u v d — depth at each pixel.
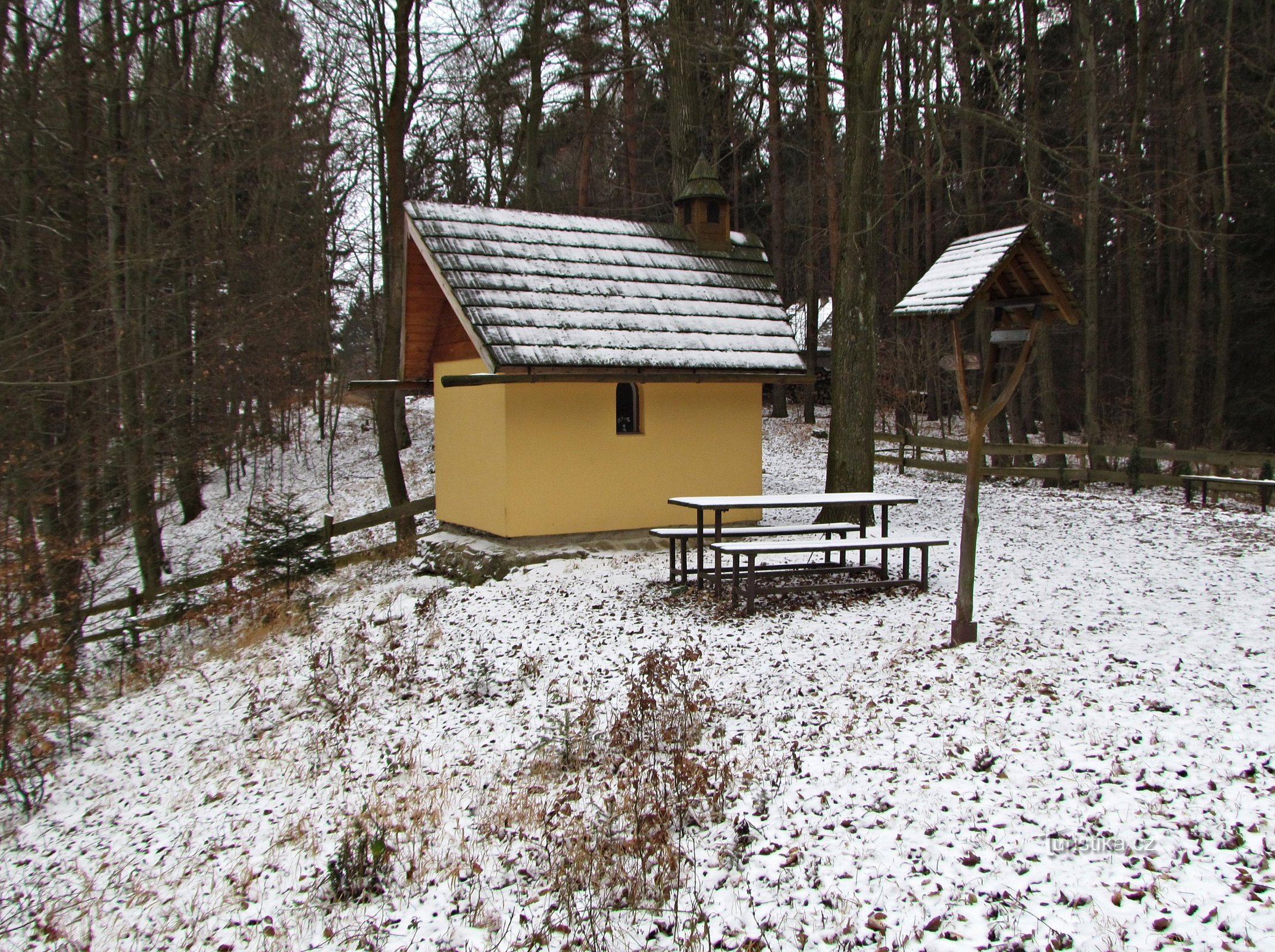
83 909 6.25
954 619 9.17
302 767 7.93
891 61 18.19
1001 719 6.47
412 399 38.84
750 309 14.48
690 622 9.87
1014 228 7.79
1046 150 13.76
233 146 18.97
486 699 8.52
